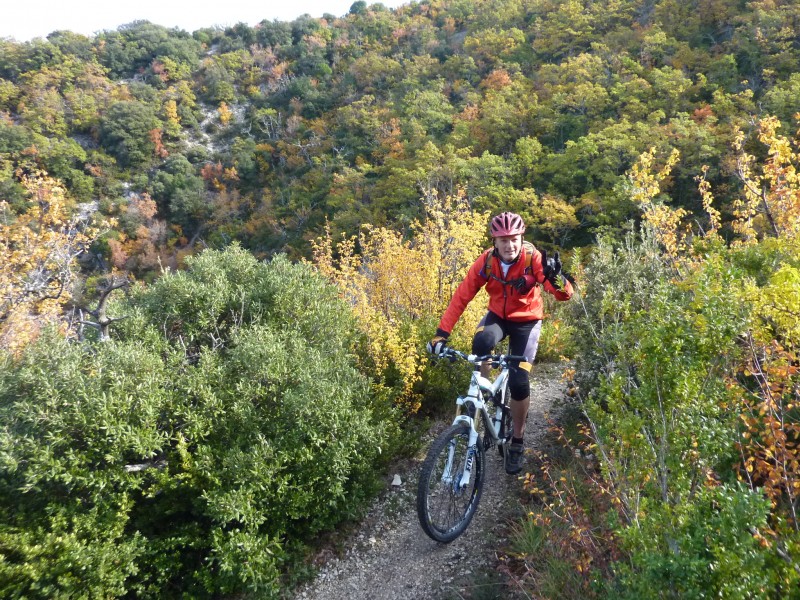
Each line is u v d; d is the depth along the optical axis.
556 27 89.94
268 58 129.75
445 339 3.75
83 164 83.19
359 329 5.77
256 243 73.25
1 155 71.50
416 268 6.72
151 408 3.78
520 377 3.64
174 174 86.25
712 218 5.16
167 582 3.64
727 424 2.34
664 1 78.12
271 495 3.76
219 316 5.39
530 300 3.72
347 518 4.10
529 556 3.08
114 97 100.56
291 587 3.61
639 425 2.26
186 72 124.00
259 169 95.62
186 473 3.71
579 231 44.09
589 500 3.31
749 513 1.70
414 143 67.38
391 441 4.68
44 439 3.55
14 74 99.88
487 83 81.00
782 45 53.91
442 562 3.50
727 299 2.32
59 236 10.45
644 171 5.58
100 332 5.02
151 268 70.62
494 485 4.16
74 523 3.42
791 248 3.18
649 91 55.56
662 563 1.75
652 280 4.24
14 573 3.07
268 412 4.26
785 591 1.68
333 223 56.47
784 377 2.49
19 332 7.41
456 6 127.62
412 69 99.38
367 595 3.40
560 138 60.06
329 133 95.94
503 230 3.42
